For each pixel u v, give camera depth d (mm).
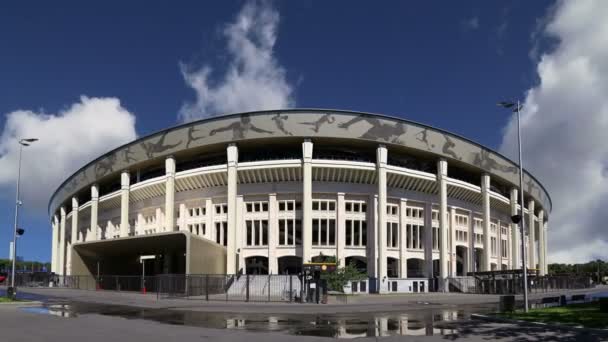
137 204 72188
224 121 60281
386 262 60094
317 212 60906
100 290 57656
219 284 48406
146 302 35875
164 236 48281
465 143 68375
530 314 25375
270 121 59094
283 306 33406
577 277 89062
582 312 26547
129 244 55375
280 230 60844
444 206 65750
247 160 63094
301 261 63344
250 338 17250
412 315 27766
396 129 61594
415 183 65500
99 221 81375
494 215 81000
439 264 66188
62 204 93812
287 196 61344
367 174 61969
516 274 60906
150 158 66500
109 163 72625
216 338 17172
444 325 22000
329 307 33438
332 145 62750
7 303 32219
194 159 66500
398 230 64125
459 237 72188
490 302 41812
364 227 62594
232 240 58344
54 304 33906
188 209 65500
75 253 62531
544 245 102312
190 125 62031
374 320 24531
